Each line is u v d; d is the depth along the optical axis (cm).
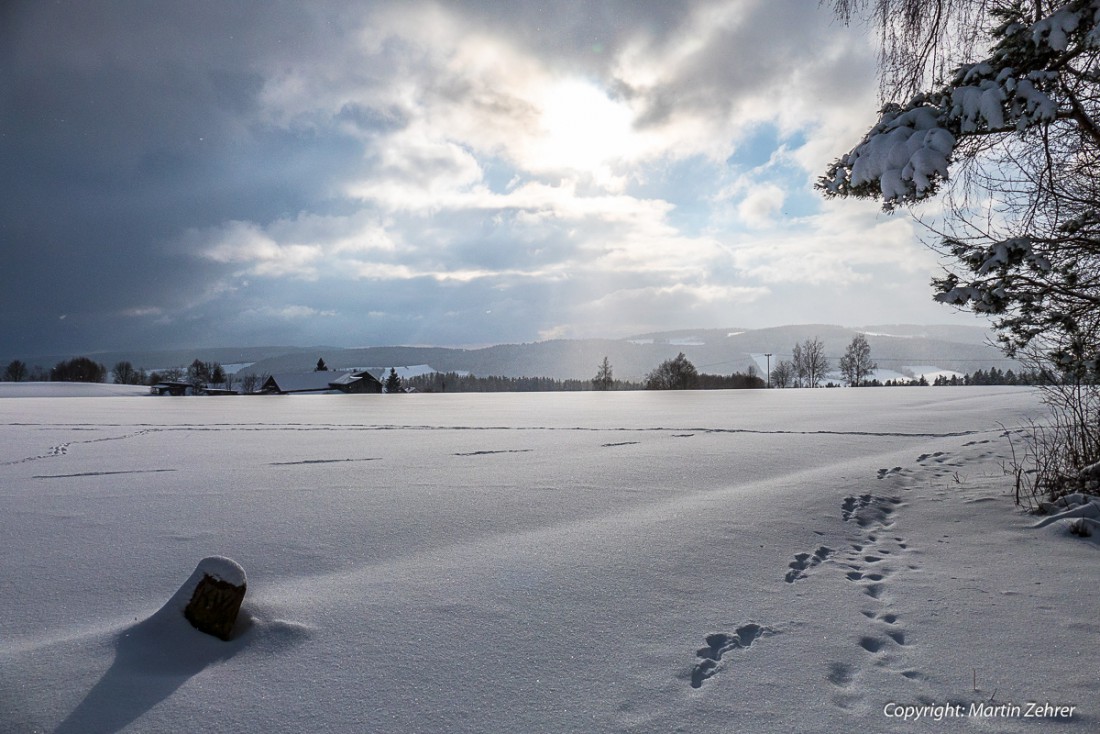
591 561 436
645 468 854
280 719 249
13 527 560
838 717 252
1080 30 381
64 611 363
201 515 601
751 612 355
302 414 2256
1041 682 276
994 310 495
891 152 430
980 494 633
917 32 542
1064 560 433
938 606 364
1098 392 609
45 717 246
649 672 288
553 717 252
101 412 2459
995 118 393
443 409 2534
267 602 356
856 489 670
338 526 551
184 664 292
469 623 336
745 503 607
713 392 4131
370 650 305
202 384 8938
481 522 559
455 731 242
